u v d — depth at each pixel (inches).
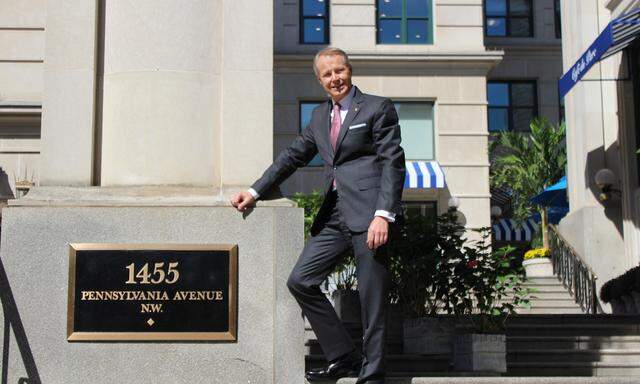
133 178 237.6
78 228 224.8
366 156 212.5
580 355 367.2
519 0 1170.0
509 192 1074.1
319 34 983.0
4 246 223.1
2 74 598.5
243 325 224.1
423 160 956.0
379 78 958.4
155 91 241.4
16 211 224.7
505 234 1077.8
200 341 222.4
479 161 949.8
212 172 241.1
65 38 241.6
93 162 238.2
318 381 221.6
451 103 958.4
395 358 302.5
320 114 221.6
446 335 306.8
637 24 492.4
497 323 293.7
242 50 247.3
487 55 959.0
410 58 953.5
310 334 353.4
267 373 222.5
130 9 246.1
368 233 200.2
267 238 227.1
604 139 626.5
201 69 244.8
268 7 249.9
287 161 225.3
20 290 221.6
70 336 219.8
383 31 991.0
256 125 243.9
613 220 610.2
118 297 222.7
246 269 226.1
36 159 585.9
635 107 598.9
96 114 242.4
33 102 585.6
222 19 248.5
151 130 239.8
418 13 994.1
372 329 206.2
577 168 646.5
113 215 225.9
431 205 941.8
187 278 224.4
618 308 535.8
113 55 245.3
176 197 233.3
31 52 601.9
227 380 221.9
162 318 222.7
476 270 300.8
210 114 243.6
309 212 470.3
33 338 219.9
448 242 308.5
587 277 576.7
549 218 918.4
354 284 388.2
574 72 557.9
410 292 311.6
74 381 219.3
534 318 419.5
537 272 679.7
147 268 223.9
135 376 220.5
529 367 352.5
